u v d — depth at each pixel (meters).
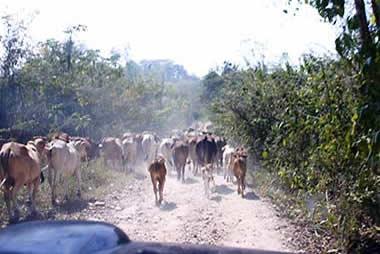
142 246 2.28
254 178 13.47
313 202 7.85
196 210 9.85
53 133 17.95
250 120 14.62
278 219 8.72
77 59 27.73
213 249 2.34
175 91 55.22
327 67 7.21
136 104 31.52
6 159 8.99
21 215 9.38
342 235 6.52
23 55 19.70
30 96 20.11
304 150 8.21
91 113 26.23
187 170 17.95
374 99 3.85
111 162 18.17
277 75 13.21
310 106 7.72
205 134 17.41
